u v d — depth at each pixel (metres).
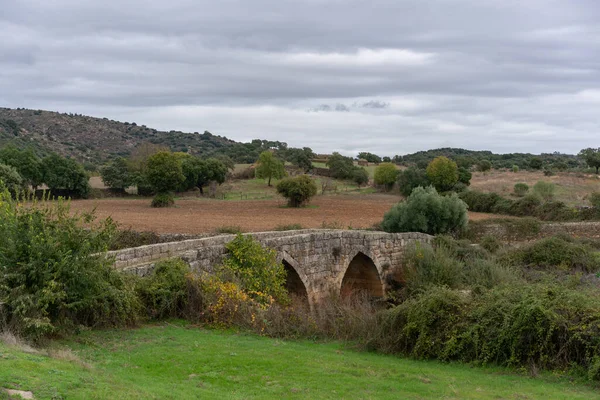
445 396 11.48
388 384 12.27
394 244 33.47
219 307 17.17
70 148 158.75
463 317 15.59
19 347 10.99
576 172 105.25
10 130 154.50
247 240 22.33
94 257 14.67
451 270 31.25
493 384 12.66
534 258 34.75
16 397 7.87
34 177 77.25
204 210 62.25
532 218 51.06
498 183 89.81
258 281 20.95
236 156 161.50
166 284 17.36
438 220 45.22
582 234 46.88
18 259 13.52
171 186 67.00
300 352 14.72
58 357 10.87
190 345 14.23
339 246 28.64
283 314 18.44
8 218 14.06
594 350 13.05
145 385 10.34
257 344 15.20
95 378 9.70
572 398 11.45
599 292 18.31
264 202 74.50
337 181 108.31
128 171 91.06
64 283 13.72
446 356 15.02
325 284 27.48
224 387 11.33
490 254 36.75
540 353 13.83
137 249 20.11
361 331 17.06
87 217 15.70
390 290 32.41
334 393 11.37
